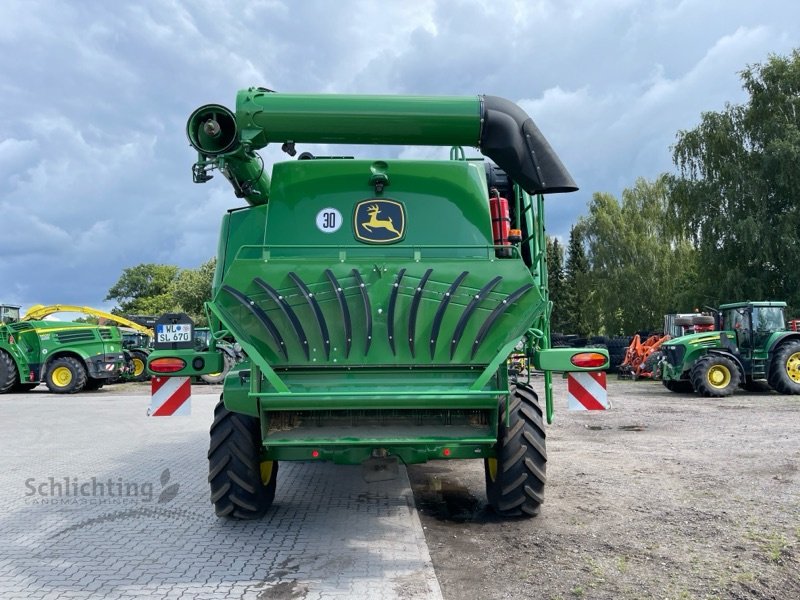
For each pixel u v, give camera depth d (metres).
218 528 4.89
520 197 5.82
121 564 4.10
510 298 4.47
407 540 4.50
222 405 4.98
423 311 4.47
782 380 14.81
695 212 27.52
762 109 26.61
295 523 5.00
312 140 4.78
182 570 3.97
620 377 21.98
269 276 4.46
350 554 4.23
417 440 4.27
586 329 50.50
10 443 9.22
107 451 8.51
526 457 4.75
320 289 4.46
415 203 5.00
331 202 5.00
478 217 5.01
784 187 25.64
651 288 40.84
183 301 51.12
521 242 5.71
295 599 3.49
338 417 4.59
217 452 4.81
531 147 4.82
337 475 6.88
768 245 25.08
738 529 4.55
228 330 4.42
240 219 5.18
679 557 4.03
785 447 7.62
